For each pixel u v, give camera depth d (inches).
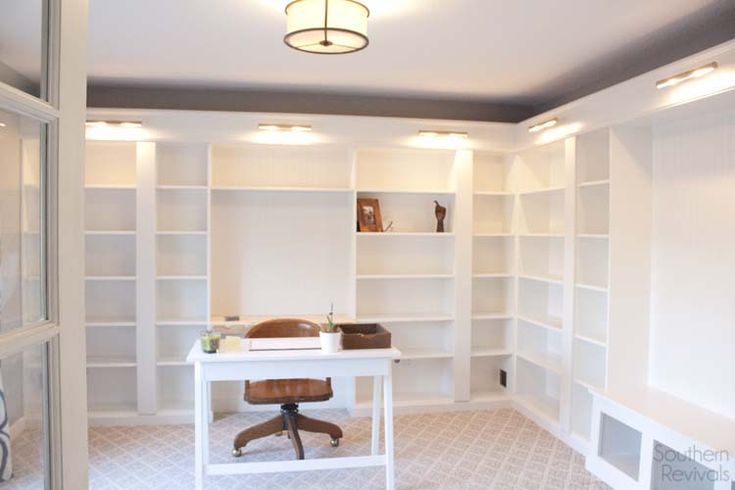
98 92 162.4
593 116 133.9
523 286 176.2
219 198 169.6
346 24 90.5
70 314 37.8
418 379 181.2
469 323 171.2
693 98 104.6
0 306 32.6
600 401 126.4
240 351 114.5
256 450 139.7
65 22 36.6
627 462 123.1
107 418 155.8
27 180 34.5
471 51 126.9
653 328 132.8
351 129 161.8
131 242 165.2
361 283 177.2
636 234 132.2
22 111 32.9
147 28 111.9
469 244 170.4
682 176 124.5
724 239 114.2
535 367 175.9
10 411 33.4
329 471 128.4
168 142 157.2
